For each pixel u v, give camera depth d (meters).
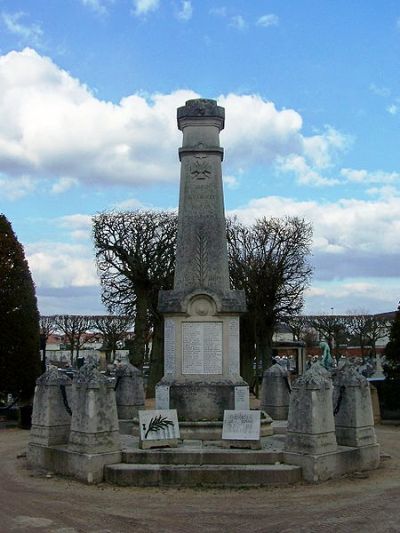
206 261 15.55
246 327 44.47
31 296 23.69
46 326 76.06
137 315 36.91
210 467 11.38
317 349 76.75
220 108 16.23
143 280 37.00
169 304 15.07
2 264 23.05
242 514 9.38
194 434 13.87
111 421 11.97
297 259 45.94
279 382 18.89
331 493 10.62
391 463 13.48
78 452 11.85
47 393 13.09
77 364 52.00
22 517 9.28
